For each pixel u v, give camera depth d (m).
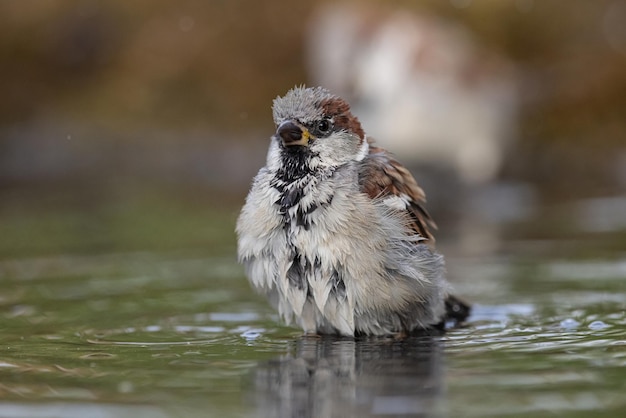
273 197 8.26
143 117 21.62
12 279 10.89
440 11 20.88
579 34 20.92
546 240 12.94
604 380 6.36
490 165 17.64
